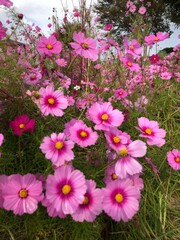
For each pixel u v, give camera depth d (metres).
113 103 0.76
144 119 0.46
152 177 0.59
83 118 0.64
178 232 0.49
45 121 0.59
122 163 0.39
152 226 0.49
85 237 0.43
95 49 0.52
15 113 0.58
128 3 1.16
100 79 0.87
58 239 0.44
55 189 0.35
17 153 0.50
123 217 0.36
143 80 0.86
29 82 0.63
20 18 0.82
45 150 0.38
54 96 0.46
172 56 1.09
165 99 0.86
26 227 0.43
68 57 0.83
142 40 0.93
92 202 0.36
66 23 0.85
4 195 0.35
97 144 0.55
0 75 0.66
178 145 0.69
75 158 0.50
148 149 0.63
